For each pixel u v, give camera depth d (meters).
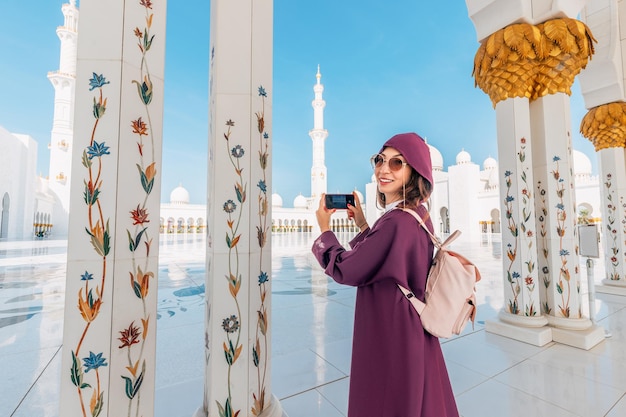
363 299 1.25
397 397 1.09
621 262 4.85
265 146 1.67
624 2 4.59
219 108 1.55
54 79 25.59
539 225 3.23
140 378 1.25
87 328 1.14
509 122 3.14
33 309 3.80
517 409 1.82
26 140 23.17
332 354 2.56
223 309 1.51
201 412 1.58
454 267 1.15
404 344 1.11
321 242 1.32
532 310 3.01
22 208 22.95
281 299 4.49
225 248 1.52
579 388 2.05
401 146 1.21
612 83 4.57
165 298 4.50
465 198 23.47
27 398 1.87
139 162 1.25
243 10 1.60
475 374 2.25
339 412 1.80
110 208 1.17
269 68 1.70
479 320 3.54
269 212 1.71
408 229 1.15
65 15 25.67
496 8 3.05
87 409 1.14
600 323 3.42
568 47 2.78
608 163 4.98
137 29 1.25
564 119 3.08
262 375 1.63
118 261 1.18
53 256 9.41
